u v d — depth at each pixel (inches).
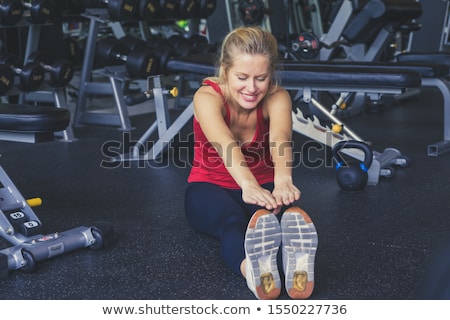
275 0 237.6
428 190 111.3
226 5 237.5
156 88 130.6
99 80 252.7
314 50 170.9
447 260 28.0
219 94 72.8
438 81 137.9
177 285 72.1
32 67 150.9
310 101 120.7
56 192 111.9
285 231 63.7
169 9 177.0
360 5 160.4
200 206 78.1
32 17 157.3
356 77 113.3
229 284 72.2
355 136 121.1
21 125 78.9
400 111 194.5
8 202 83.0
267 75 67.5
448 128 143.2
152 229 92.0
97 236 82.5
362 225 92.9
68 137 155.6
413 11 169.8
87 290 71.1
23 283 73.0
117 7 161.6
